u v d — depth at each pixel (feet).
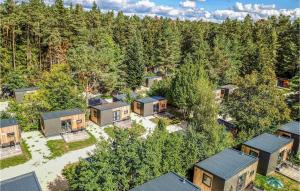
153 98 148.05
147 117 140.15
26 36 197.36
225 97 174.70
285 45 239.30
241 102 114.01
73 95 124.36
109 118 125.59
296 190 75.82
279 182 73.92
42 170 82.17
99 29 218.38
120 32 255.91
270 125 107.14
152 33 269.64
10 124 95.14
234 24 276.62
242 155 77.51
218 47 213.05
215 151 80.33
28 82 173.68
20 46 196.03
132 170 64.34
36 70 185.47
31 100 113.60
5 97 161.17
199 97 110.01
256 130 103.65
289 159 92.89
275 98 110.32
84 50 154.20
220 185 64.80
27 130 112.16
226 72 199.93
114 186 58.95
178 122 133.39
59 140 104.58
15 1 192.34
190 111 132.46
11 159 87.45
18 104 114.11
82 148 99.35
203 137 79.20
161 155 69.97
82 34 197.77
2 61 184.24
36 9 194.80
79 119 114.11
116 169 62.03
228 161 73.05
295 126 102.53
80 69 149.69
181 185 59.57
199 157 76.74
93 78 163.63
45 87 121.08
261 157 82.23
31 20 187.21
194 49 239.50
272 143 87.30
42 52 205.05
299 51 214.28
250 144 85.92
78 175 61.57
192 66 134.31
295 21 253.24
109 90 172.65
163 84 159.84
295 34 235.81
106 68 162.71
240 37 261.85
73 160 89.40
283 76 239.30
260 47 222.07
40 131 112.78
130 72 189.06
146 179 63.41
